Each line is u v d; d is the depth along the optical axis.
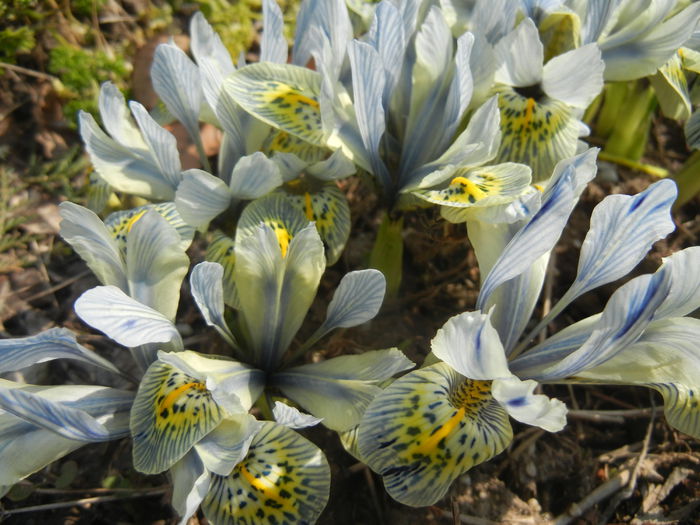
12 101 0.18
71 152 0.18
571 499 0.14
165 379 0.11
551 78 0.13
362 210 0.18
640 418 0.15
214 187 0.12
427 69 0.12
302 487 0.10
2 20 0.19
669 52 0.14
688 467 0.14
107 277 0.11
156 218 0.11
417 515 0.13
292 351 0.15
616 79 0.14
